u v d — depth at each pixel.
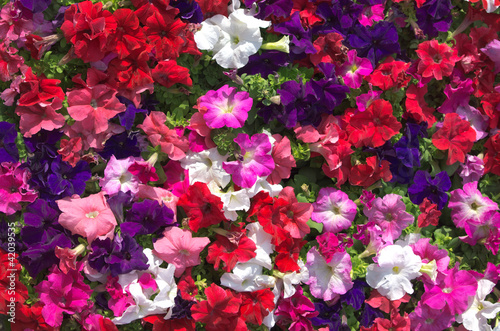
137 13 2.36
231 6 2.54
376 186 2.71
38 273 2.36
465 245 2.87
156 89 2.45
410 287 2.60
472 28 2.95
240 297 2.44
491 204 2.78
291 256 2.50
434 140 2.79
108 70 2.38
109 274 2.33
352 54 2.64
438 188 2.74
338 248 2.54
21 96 2.27
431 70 2.75
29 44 2.32
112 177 2.34
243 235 2.41
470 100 3.03
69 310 2.30
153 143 2.40
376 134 2.63
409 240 2.72
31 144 2.32
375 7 2.76
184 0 2.46
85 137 2.36
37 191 2.30
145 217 2.34
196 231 2.36
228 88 2.44
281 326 2.64
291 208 2.54
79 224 2.25
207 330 2.45
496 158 2.91
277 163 2.53
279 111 2.51
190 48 2.43
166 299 2.33
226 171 2.38
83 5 2.26
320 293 2.56
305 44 2.54
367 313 2.65
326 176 2.76
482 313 2.76
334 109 2.75
